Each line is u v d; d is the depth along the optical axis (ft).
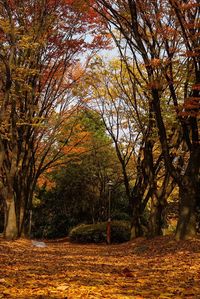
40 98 65.72
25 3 55.83
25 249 53.88
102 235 92.17
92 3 56.49
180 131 60.13
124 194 116.47
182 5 39.86
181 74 50.44
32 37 53.72
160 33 45.47
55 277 25.98
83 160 114.93
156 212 64.34
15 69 51.57
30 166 70.74
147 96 55.16
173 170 48.44
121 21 49.37
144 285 22.54
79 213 119.65
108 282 23.53
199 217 57.88
